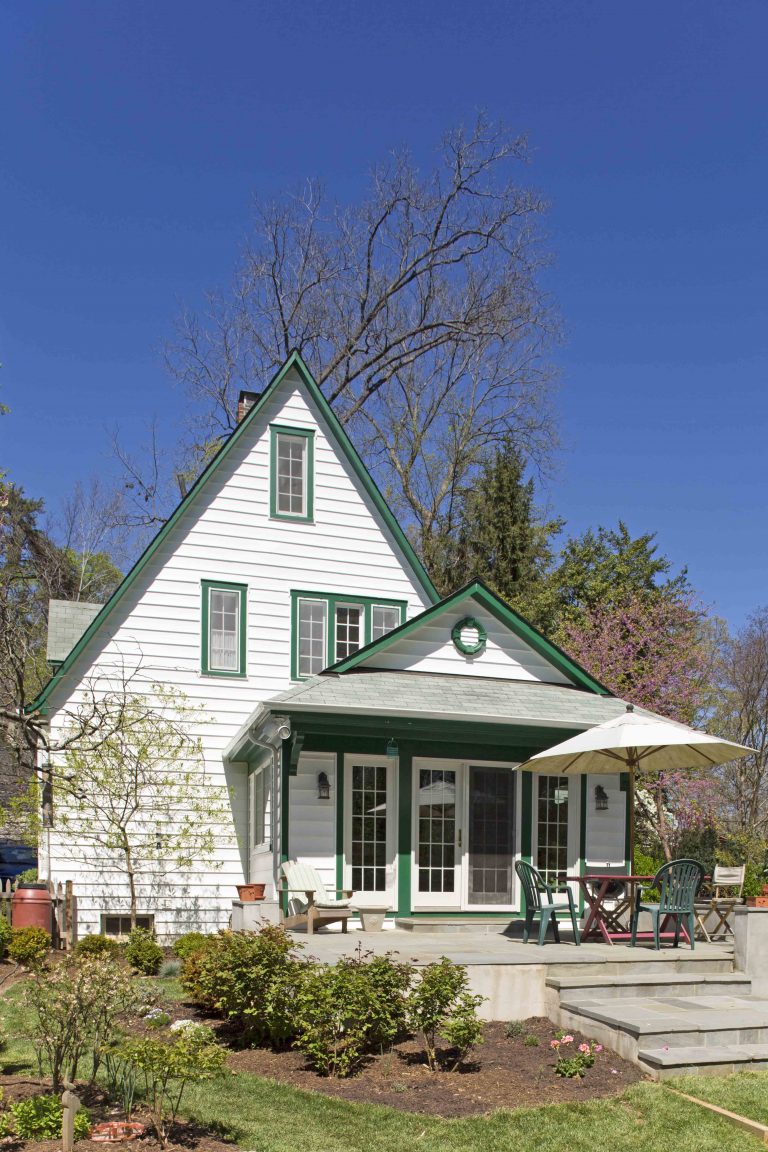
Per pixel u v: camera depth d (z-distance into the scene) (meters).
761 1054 9.88
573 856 17.53
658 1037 9.98
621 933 15.04
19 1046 9.90
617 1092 9.14
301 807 16.16
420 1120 8.38
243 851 19.45
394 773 16.77
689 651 29.06
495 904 16.91
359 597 21.16
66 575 33.00
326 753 16.42
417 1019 9.86
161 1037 9.42
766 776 35.69
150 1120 7.77
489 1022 11.20
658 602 29.98
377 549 21.55
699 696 29.25
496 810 17.25
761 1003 11.47
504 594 31.36
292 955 10.86
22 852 25.91
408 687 16.89
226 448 20.39
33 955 14.95
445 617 18.19
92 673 18.84
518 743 17.27
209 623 19.89
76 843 18.33
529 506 32.56
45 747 12.24
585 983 11.43
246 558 20.38
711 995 11.96
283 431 21.17
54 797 18.14
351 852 16.33
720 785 31.73
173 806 19.03
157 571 19.66
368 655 17.36
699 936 15.16
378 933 15.25
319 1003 9.84
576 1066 9.55
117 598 19.12
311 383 21.52
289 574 20.66
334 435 21.62
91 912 18.28
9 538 24.88
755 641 36.19
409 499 37.19
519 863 14.02
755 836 29.95
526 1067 9.74
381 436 37.59
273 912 14.02
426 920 16.02
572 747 13.85
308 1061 9.92
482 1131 8.20
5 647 15.30
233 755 19.05
